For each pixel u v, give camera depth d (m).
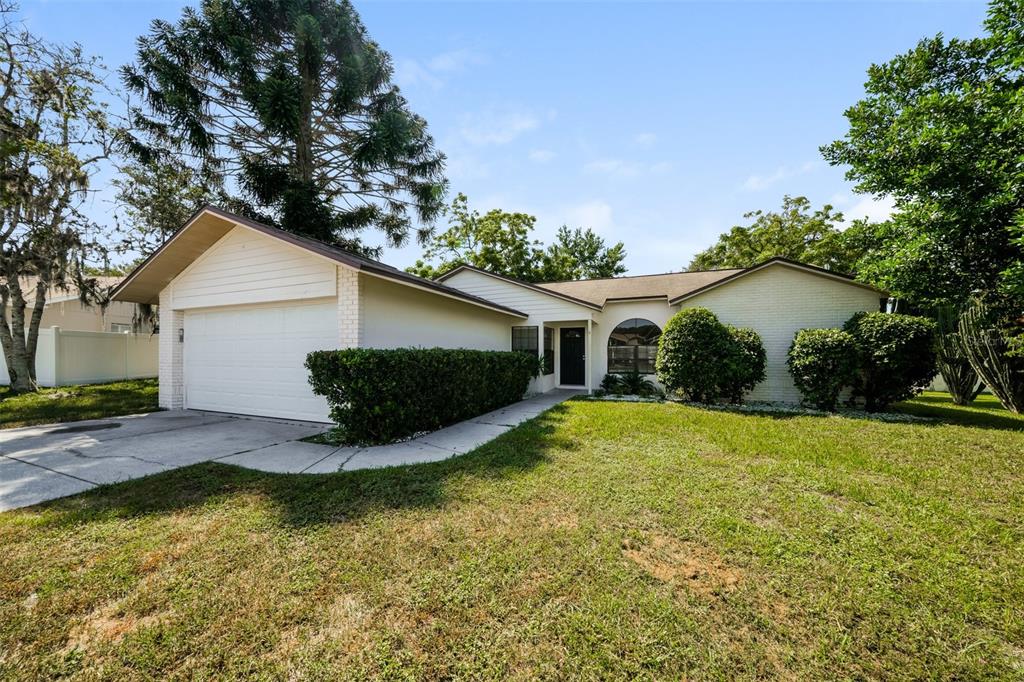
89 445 5.45
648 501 3.41
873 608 2.07
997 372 7.80
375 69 14.69
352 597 2.16
